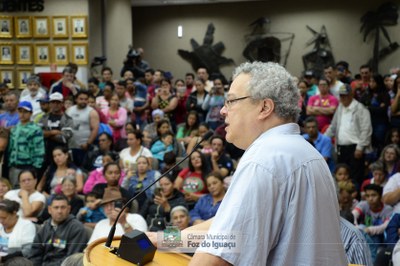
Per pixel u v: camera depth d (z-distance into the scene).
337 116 5.83
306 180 1.14
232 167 5.20
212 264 1.08
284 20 11.70
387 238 3.43
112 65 9.77
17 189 4.63
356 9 11.33
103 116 6.54
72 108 6.09
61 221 3.42
